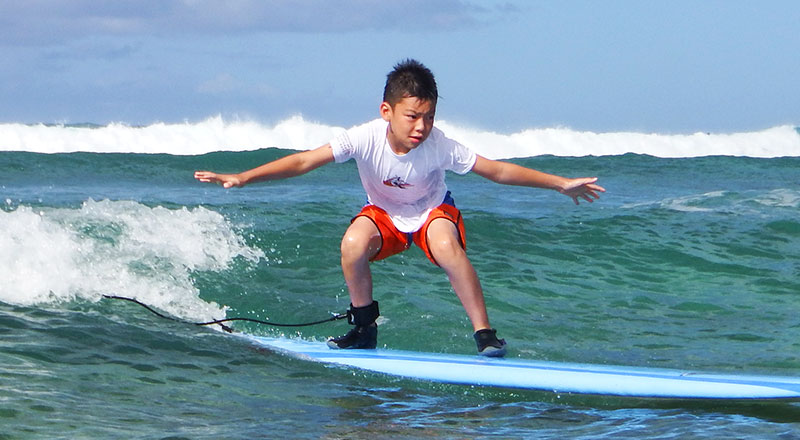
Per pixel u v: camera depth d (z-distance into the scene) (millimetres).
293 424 4520
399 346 6727
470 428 4555
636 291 8727
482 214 12383
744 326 7477
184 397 4910
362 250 5957
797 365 6293
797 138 35719
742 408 5004
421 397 5211
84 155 19156
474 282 5957
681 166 23625
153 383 5137
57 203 12703
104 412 4477
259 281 8516
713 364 6312
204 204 12602
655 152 34250
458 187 17688
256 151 21859
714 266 9859
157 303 7500
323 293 8273
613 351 6629
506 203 14922
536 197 15930
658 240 11195
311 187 17188
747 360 6422
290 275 8789
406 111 5516
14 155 18391
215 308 7656
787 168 23297
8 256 7578
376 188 5961
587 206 14625
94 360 5477
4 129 27109
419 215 6020
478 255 10023
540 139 33312
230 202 13391
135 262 8258
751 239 11430
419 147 5742
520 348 6566
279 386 5305
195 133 29281
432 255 5965
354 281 6086
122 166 18812
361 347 6270
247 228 10047
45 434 4055
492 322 7336
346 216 11578
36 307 6730
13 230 8086
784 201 14617
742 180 21188
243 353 6023
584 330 7227
